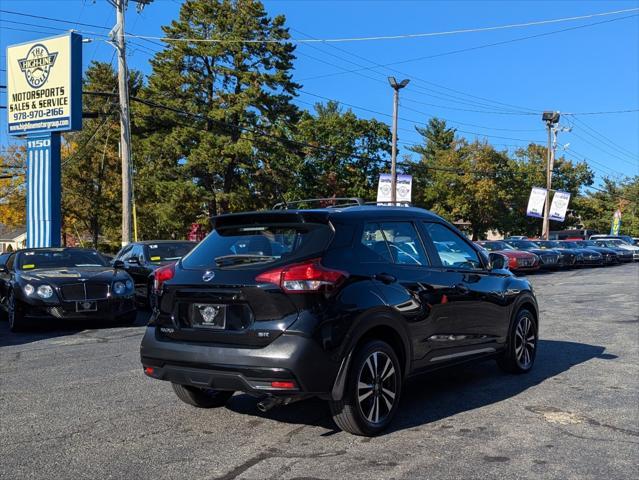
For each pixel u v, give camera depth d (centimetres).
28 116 2002
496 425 516
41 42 1973
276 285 444
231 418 536
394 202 632
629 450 457
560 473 411
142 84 4906
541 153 6950
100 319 1114
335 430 503
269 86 3828
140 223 4231
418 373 536
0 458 441
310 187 4856
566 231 6109
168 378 489
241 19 3741
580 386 650
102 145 4109
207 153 3634
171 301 492
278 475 407
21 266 1153
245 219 507
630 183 7794
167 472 413
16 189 4628
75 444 470
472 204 5800
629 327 1075
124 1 2138
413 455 445
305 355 432
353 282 471
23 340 980
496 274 666
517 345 694
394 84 3222
